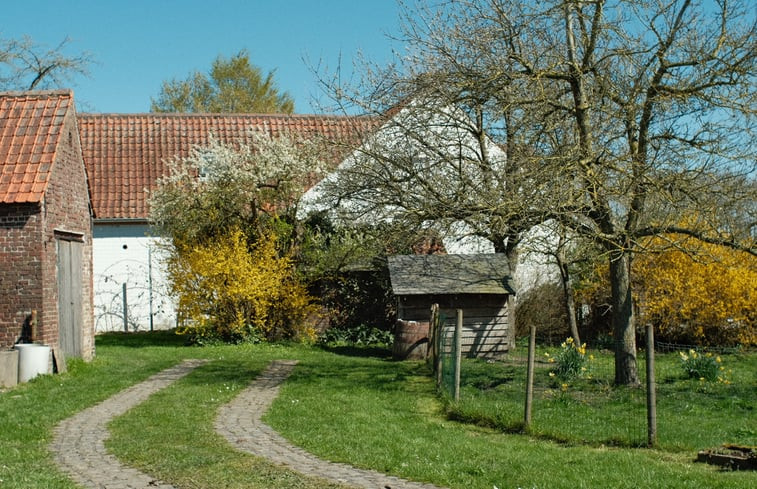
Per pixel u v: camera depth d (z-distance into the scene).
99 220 29.88
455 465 9.38
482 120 20.02
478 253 25.41
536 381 16.80
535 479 8.67
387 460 9.61
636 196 15.12
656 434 10.91
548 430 11.70
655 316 25.17
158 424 12.21
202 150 27.52
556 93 16.73
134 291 30.78
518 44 16.97
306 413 13.23
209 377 17.92
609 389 15.83
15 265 16.92
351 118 21.92
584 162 14.73
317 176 28.00
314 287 27.45
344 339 26.94
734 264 23.55
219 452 10.09
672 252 23.77
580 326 27.97
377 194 21.58
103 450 10.30
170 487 8.37
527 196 15.28
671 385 16.86
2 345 16.91
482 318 23.41
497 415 12.58
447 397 14.47
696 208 14.97
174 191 25.62
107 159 32.06
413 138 19.95
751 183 15.91
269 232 25.91
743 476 8.95
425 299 23.34
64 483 8.39
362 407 13.93
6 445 10.61
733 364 21.17
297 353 23.55
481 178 18.72
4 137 17.69
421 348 21.94
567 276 23.31
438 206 18.48
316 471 9.09
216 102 52.50
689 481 8.59
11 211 16.92
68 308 18.86
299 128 34.19
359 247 25.58
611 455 10.18
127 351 23.30
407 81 18.64
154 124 33.81
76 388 15.68
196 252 24.77
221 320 25.61
